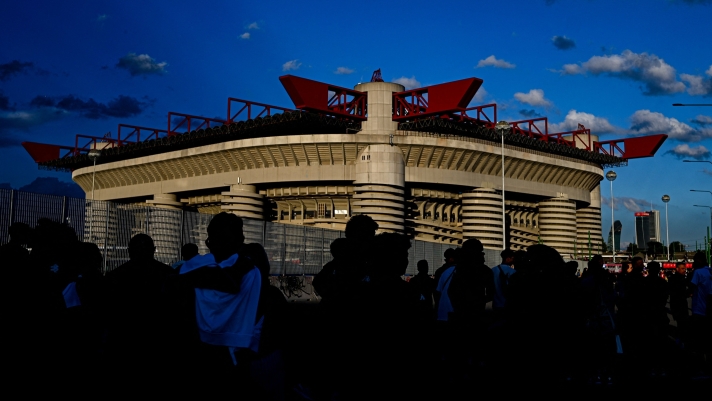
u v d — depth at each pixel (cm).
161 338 894
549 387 922
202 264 733
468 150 10944
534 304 924
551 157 12738
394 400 734
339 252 820
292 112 10138
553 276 937
